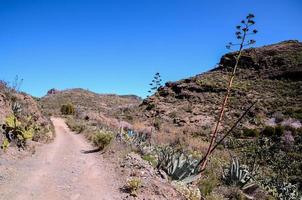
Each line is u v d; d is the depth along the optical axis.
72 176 10.14
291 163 28.14
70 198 8.02
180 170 11.04
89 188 8.98
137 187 8.80
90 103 105.19
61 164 11.83
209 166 17.20
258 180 19.80
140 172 10.34
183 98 63.91
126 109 66.75
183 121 49.44
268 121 44.53
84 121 39.97
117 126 38.72
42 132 18.22
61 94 119.62
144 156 13.84
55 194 8.17
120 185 9.29
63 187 8.83
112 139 17.19
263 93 58.22
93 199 8.10
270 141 34.44
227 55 80.50
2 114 13.00
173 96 67.00
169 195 8.76
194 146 29.72
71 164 12.05
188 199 8.91
